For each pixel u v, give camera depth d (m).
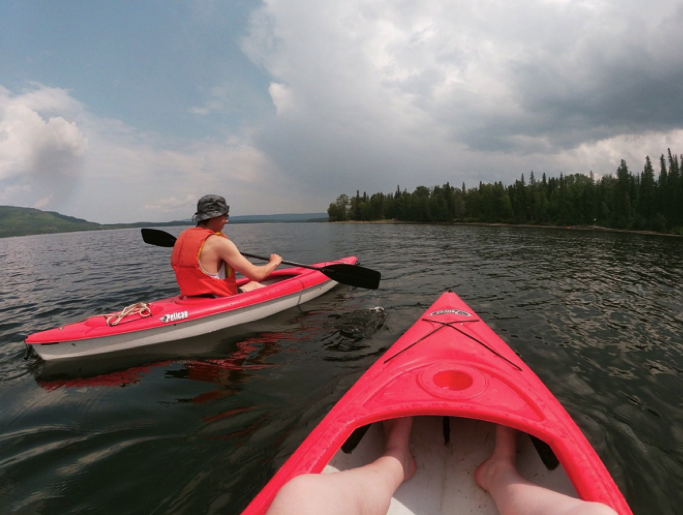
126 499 1.20
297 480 0.76
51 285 5.16
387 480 1.09
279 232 24.19
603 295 4.00
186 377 2.12
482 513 1.19
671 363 2.26
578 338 2.67
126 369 2.25
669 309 3.44
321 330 2.86
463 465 1.38
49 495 1.22
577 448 1.09
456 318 2.29
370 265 6.30
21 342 2.84
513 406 1.30
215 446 1.47
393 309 3.39
